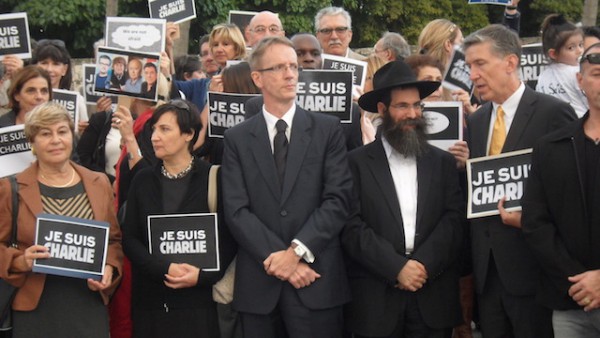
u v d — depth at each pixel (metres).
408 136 5.78
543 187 5.36
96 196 5.81
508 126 5.79
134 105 7.44
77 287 5.71
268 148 5.75
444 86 7.37
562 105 5.70
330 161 5.75
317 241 5.54
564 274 5.23
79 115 8.57
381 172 5.87
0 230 5.61
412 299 5.80
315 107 6.53
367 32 22.20
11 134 6.35
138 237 5.89
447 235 5.77
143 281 5.88
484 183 5.66
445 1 22.78
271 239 5.56
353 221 5.81
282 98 5.73
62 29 19.11
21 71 7.05
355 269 5.93
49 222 5.52
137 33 8.01
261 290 5.67
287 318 5.66
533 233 5.33
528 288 5.61
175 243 5.75
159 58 7.05
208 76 10.06
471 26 23.09
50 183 5.75
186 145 5.90
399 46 8.91
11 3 18.28
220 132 6.67
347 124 6.66
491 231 5.72
